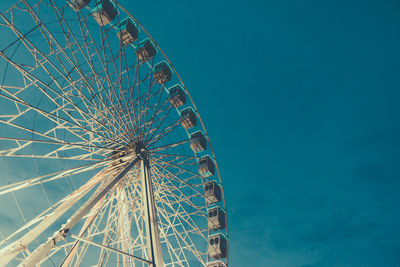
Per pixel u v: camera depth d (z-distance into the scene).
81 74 21.38
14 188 16.97
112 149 22.97
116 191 23.62
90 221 20.48
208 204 30.86
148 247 16.59
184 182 26.45
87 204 16.67
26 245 15.54
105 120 24.03
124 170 20.86
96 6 25.27
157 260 17.50
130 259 21.02
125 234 21.88
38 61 19.31
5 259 14.32
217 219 29.48
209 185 31.30
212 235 29.00
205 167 31.89
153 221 20.45
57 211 17.61
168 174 25.97
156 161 25.20
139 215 24.14
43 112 18.11
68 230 15.24
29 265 13.45
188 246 25.95
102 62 22.44
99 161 21.34
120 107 23.59
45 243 14.47
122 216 22.66
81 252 19.39
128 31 27.61
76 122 21.41
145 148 24.05
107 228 21.91
